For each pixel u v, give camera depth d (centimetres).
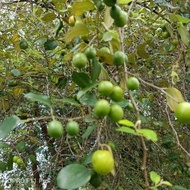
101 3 138
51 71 263
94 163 92
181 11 213
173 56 268
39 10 249
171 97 118
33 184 354
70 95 247
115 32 140
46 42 218
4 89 269
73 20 172
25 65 277
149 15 273
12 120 98
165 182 106
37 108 318
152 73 285
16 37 250
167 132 278
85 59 126
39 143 298
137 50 201
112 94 115
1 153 287
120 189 234
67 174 100
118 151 273
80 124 234
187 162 247
